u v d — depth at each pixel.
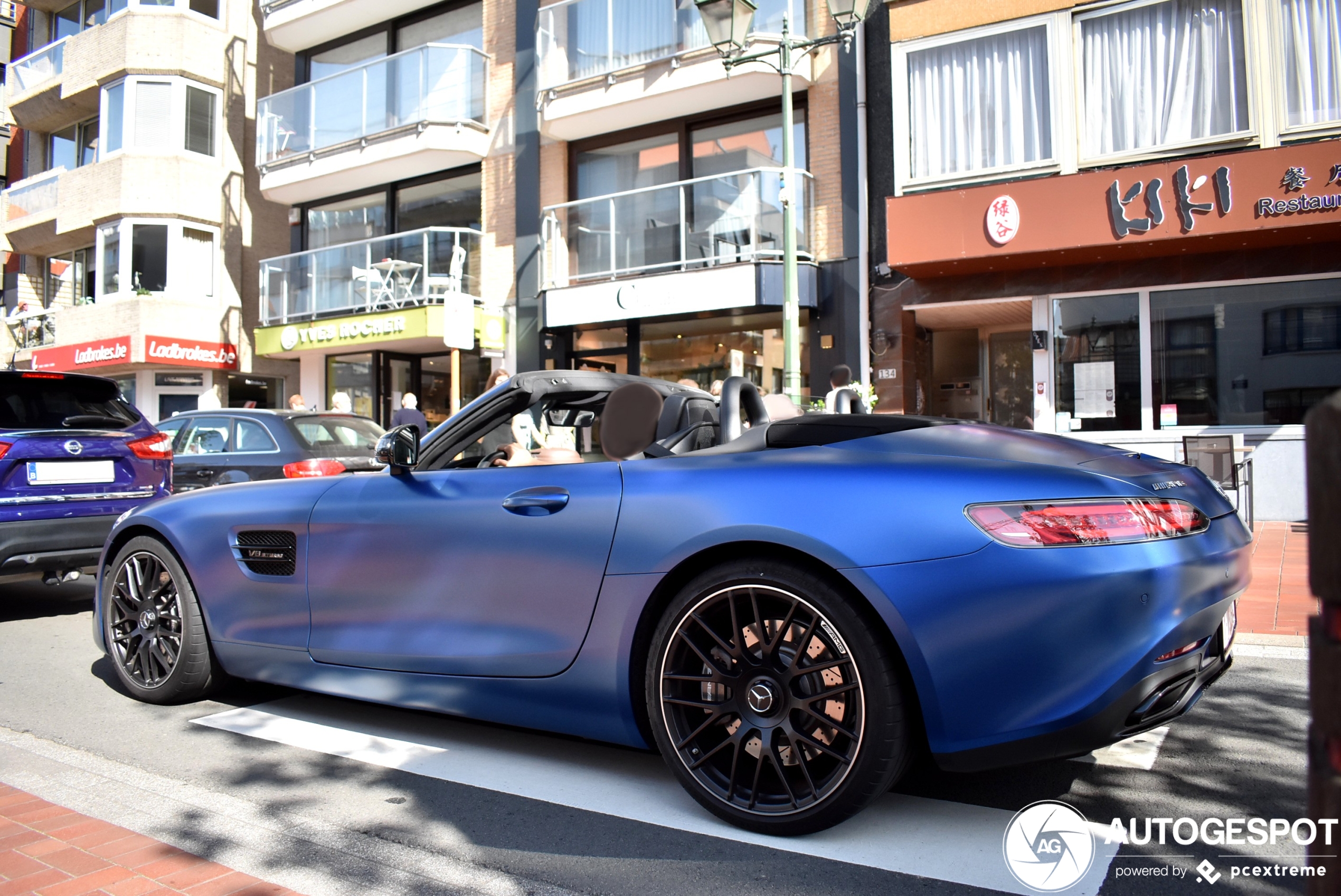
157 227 17.25
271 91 18.92
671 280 11.19
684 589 2.47
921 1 10.23
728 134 12.12
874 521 2.23
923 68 10.30
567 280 12.42
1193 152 8.97
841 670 2.27
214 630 3.62
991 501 2.19
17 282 21.39
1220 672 2.53
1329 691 0.91
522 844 2.35
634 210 11.83
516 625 2.80
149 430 6.11
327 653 3.26
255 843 2.37
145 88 17.34
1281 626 4.79
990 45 9.98
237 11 18.30
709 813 2.54
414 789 2.75
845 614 2.22
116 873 2.18
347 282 14.61
